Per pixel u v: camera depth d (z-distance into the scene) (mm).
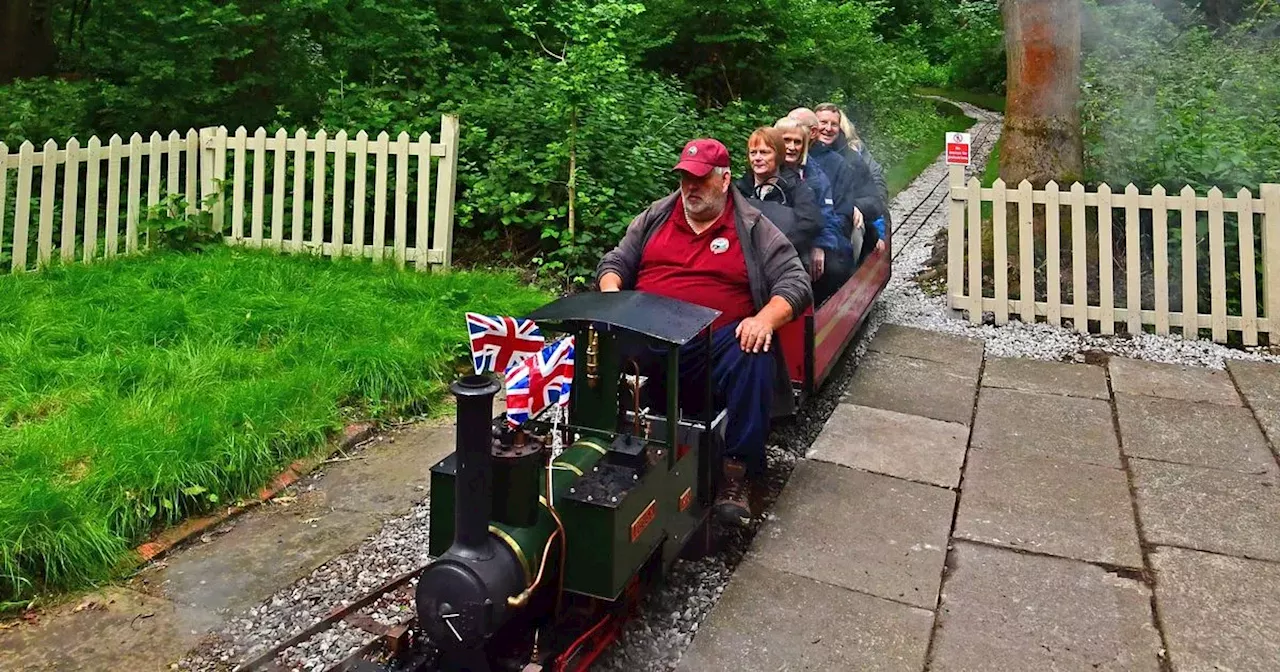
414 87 9016
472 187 7277
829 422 4578
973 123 19125
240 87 7746
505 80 9258
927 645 2783
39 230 6203
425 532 3459
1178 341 5980
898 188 12039
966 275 7219
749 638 2803
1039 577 3174
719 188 3635
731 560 3340
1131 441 4391
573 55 7773
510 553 2189
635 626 2881
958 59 25969
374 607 2955
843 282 5215
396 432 4453
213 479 3602
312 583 3127
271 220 7406
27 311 5129
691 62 11789
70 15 11531
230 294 5613
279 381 4332
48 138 7613
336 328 5133
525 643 2389
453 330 5344
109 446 3604
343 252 7047
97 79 8750
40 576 3041
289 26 8125
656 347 2949
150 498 3412
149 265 6234
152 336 4902
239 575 3174
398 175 6867
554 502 2375
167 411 3967
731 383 3543
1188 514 3637
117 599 3021
